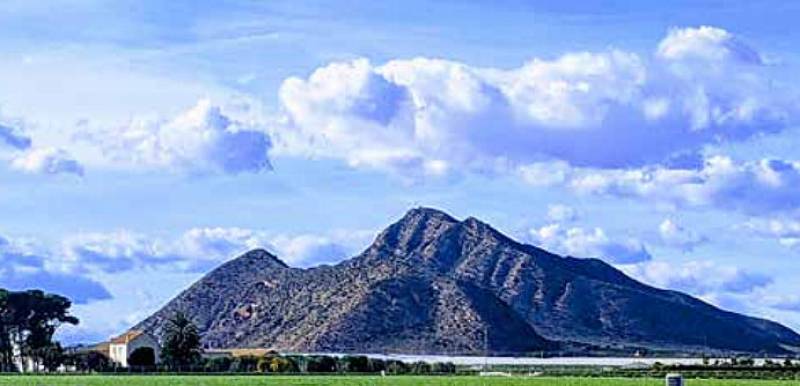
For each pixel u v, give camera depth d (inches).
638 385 6437.0
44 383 6417.3
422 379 7746.1
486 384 6643.7
